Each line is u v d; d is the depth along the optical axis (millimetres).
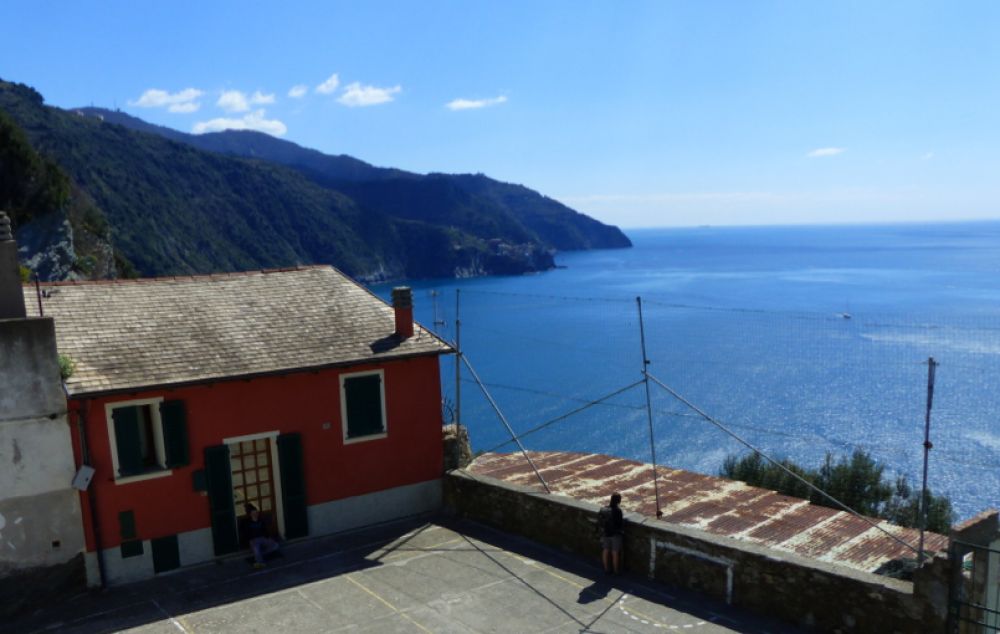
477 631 10773
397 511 16094
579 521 13375
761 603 10633
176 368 13406
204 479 13680
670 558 11867
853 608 9562
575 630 10617
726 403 56719
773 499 15945
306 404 14797
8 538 11875
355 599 12078
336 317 16531
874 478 25875
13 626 11547
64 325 13984
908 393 54625
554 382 65812
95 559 12617
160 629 11227
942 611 8688
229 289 16828
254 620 11438
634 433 56719
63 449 12227
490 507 15367
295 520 14844
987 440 46531
